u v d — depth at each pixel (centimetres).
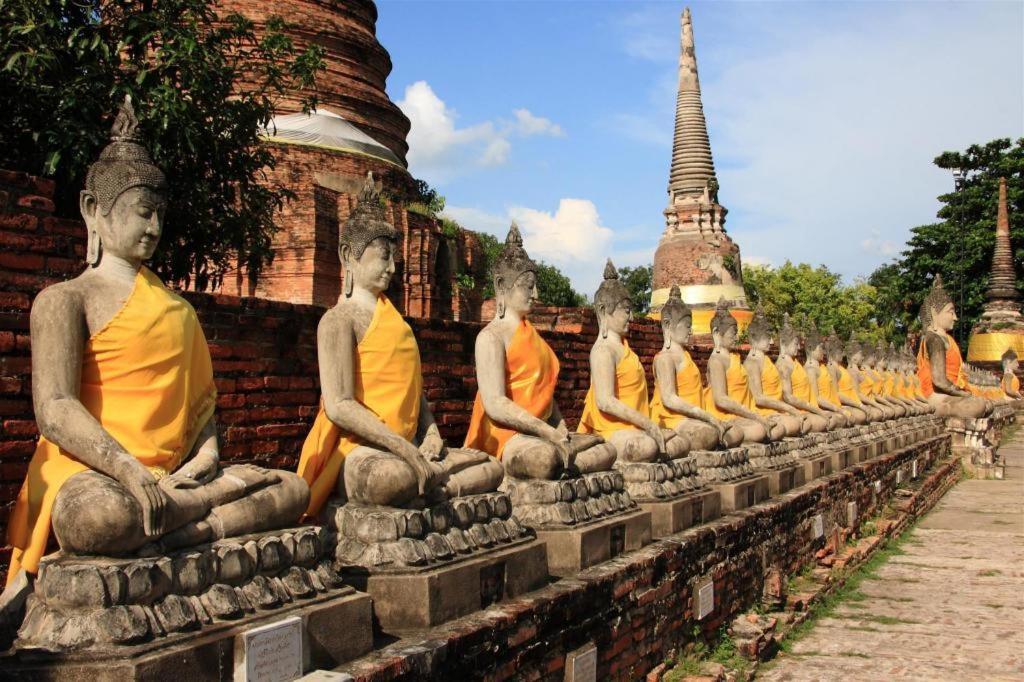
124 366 484
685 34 5481
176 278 1137
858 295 4747
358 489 621
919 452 2325
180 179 1070
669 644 882
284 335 848
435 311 2464
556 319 1455
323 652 505
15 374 623
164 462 497
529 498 793
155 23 1020
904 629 1137
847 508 1606
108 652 413
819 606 1226
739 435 1305
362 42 2547
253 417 814
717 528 1016
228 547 477
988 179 5553
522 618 639
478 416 845
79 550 437
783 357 1828
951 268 5466
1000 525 1892
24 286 631
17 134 973
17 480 623
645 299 7850
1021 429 4203
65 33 977
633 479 971
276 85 1258
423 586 584
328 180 2306
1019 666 988
